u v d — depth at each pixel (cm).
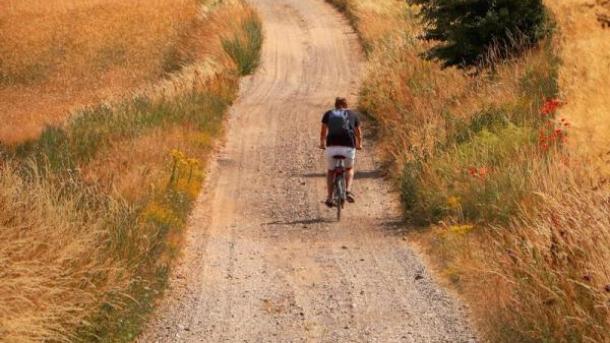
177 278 2600
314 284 2536
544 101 4000
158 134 4709
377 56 7694
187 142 4809
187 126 5206
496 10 5153
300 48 9725
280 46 9750
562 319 1681
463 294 2281
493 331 1877
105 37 11981
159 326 2153
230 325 2166
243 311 2281
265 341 2041
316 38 10169
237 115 6397
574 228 1995
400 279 2516
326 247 3012
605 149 2994
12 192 2100
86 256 2031
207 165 4669
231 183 4303
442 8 5188
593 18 5375
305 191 4081
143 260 2355
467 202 3100
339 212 3453
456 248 2655
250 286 2528
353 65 8919
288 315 2242
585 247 1875
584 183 2584
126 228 2417
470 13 5216
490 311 2003
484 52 5191
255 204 3853
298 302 2355
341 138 3450
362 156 4859
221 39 8844
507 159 3291
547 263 1908
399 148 4434
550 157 3009
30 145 6119
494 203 2880
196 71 7050
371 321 2156
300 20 11225
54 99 10069
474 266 2405
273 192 4094
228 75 7838
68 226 2042
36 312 1709
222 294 2442
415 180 3547
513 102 4194
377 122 5672
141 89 8131
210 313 2262
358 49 9525
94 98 9531
